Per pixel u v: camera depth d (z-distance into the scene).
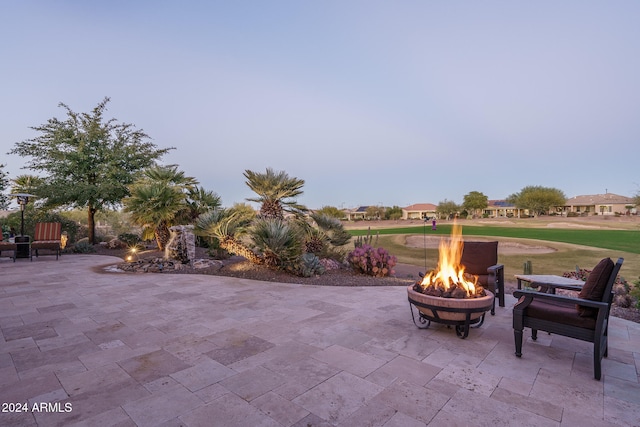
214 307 5.59
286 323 4.71
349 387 2.89
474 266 5.99
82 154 17.47
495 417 2.45
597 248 16.22
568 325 3.28
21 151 16.95
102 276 8.78
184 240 10.68
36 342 3.98
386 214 82.19
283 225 8.88
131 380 3.01
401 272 11.64
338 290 7.02
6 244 11.70
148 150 19.73
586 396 2.77
